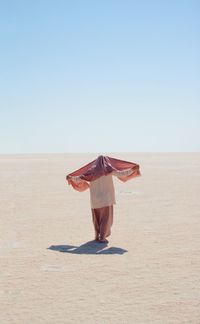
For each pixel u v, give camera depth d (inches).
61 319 303.6
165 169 2023.9
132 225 649.6
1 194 1061.1
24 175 1679.4
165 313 312.0
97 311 316.5
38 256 471.2
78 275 401.4
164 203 888.3
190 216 725.3
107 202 535.2
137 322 297.1
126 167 545.6
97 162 541.0
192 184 1284.4
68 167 2261.3
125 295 348.2
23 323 297.6
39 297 346.3
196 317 304.8
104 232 536.1
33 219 706.2
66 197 1010.7
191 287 365.7
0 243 534.9
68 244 528.7
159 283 376.5
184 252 482.6
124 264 436.5
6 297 347.3
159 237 563.2
